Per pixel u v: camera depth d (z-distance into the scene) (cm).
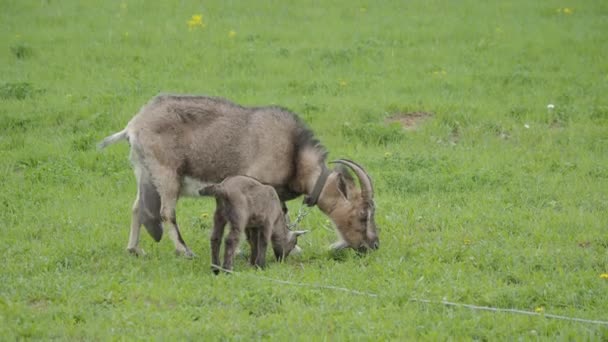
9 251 3356
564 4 8050
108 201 4106
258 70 6312
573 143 4941
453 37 7081
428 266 3181
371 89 5875
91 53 6581
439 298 2850
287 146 3453
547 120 5325
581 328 2586
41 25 7306
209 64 6388
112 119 5200
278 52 6650
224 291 2906
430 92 5816
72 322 2642
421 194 4178
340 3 8062
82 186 4325
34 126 5150
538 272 3130
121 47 6712
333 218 3453
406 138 5041
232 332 2580
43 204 4044
